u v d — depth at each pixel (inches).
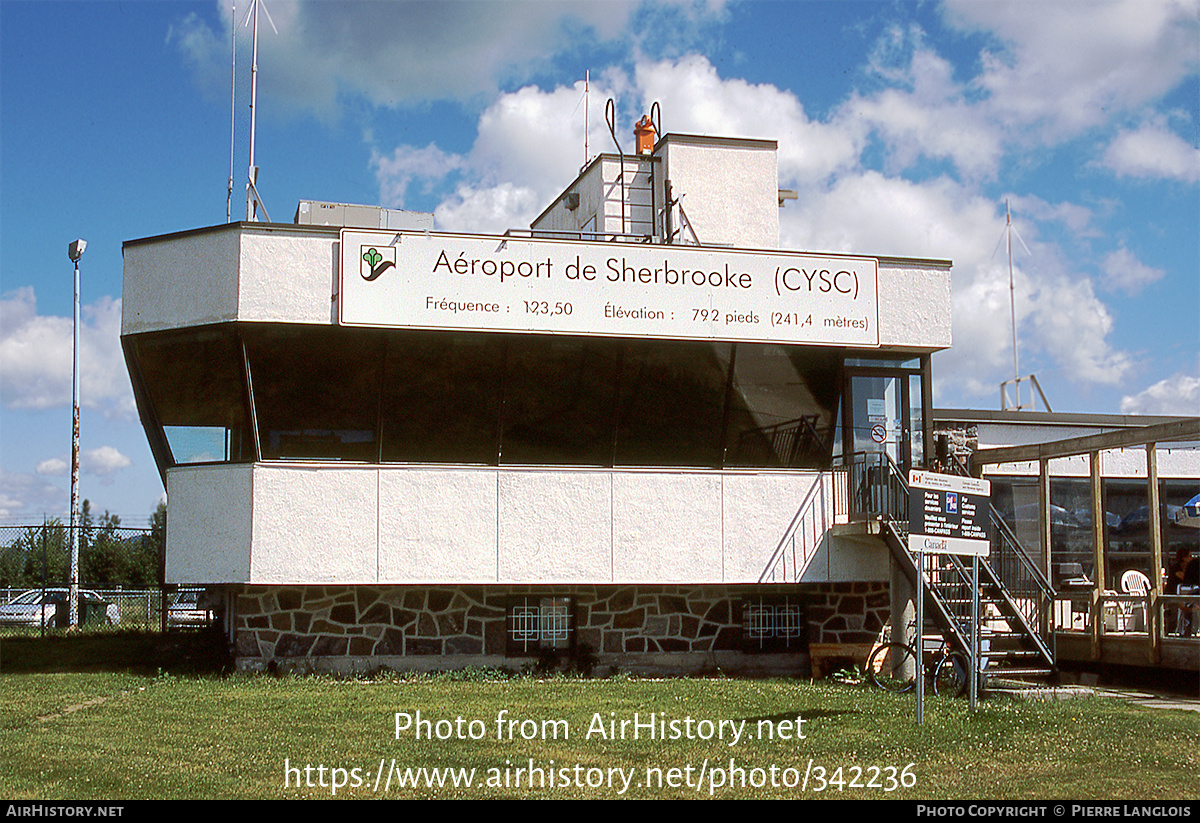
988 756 403.9
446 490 629.6
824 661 665.6
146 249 630.5
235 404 618.5
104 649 751.7
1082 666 683.4
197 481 619.5
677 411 661.3
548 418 645.3
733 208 796.6
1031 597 677.9
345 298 613.6
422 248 625.9
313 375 617.3
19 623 1127.0
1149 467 627.5
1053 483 903.7
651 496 655.8
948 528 481.7
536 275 638.5
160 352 622.5
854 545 680.4
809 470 679.7
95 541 1804.9
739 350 667.4
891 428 697.0
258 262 610.5
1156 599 612.4
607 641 665.6
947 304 700.7
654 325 652.1
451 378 631.8
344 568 613.6
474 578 628.1
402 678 622.5
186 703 514.0
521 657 652.1
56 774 366.0
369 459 622.8
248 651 621.0
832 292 679.7
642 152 830.5
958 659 570.6
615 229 788.0
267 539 605.3
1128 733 444.8
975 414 914.7
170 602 1153.4
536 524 639.1
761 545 667.4
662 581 651.5
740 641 684.1
